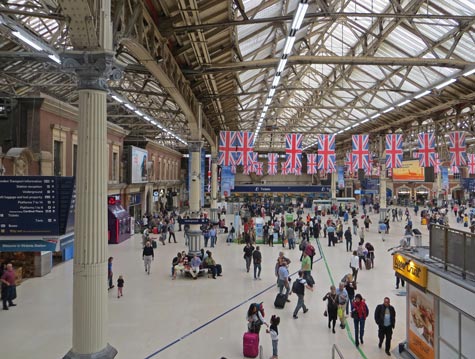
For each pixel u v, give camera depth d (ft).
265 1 39.73
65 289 47.96
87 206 21.86
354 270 49.88
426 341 28.63
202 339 33.19
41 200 38.06
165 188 153.17
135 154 106.93
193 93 66.03
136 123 137.18
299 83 105.40
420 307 29.60
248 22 37.09
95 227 21.98
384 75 76.33
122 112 120.67
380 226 98.43
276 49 66.23
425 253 32.19
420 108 90.53
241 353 30.53
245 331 34.99
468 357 23.95
